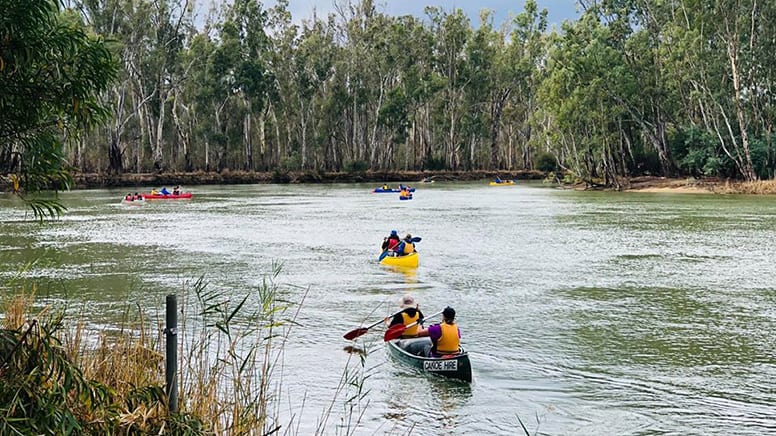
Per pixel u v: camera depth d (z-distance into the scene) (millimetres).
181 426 6375
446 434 9492
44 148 6031
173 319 6473
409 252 23812
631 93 69688
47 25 5879
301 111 98438
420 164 111062
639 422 9914
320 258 25344
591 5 76312
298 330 14828
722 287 19594
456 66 107625
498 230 34688
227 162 101938
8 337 5449
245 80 89312
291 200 60531
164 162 98250
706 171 65250
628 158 81062
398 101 97938
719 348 13562
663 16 72188
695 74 64188
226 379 10086
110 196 66125
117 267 22984
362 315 16281
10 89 5512
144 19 81312
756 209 45312
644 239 30469
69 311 16031
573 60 68750
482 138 122250
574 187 79562
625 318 16016
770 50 64250
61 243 29328
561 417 10078
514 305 17422
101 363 7539
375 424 9820
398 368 12289
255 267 23172
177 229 35281
